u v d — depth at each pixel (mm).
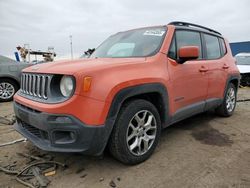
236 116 5348
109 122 2666
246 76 11414
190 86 3801
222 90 4797
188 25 4273
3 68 7262
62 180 2754
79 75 2545
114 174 2865
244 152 3424
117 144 2834
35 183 2676
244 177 2758
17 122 3418
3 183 2709
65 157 3283
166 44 3527
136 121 3010
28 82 3141
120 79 2764
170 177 2783
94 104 2568
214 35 4848
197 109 4070
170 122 3541
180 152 3424
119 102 2725
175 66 3523
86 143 2588
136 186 2625
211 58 4531
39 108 2652
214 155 3326
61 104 2541
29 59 12844
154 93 3217
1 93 7336
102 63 2932
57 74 2662
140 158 3062
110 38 4527
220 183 2645
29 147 3648
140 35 3926
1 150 3564
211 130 4371
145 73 3051
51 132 2600
